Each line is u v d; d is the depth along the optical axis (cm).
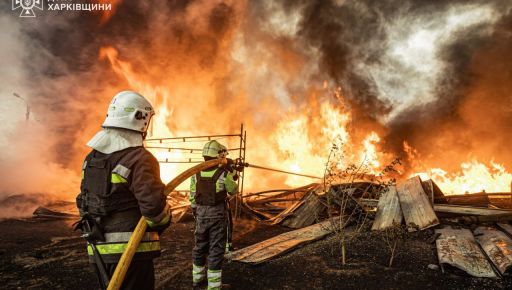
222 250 396
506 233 509
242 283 418
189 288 414
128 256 204
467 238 496
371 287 386
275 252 502
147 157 219
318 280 412
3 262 520
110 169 216
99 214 217
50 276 460
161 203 212
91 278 451
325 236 582
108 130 225
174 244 620
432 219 558
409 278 402
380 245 511
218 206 404
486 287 370
